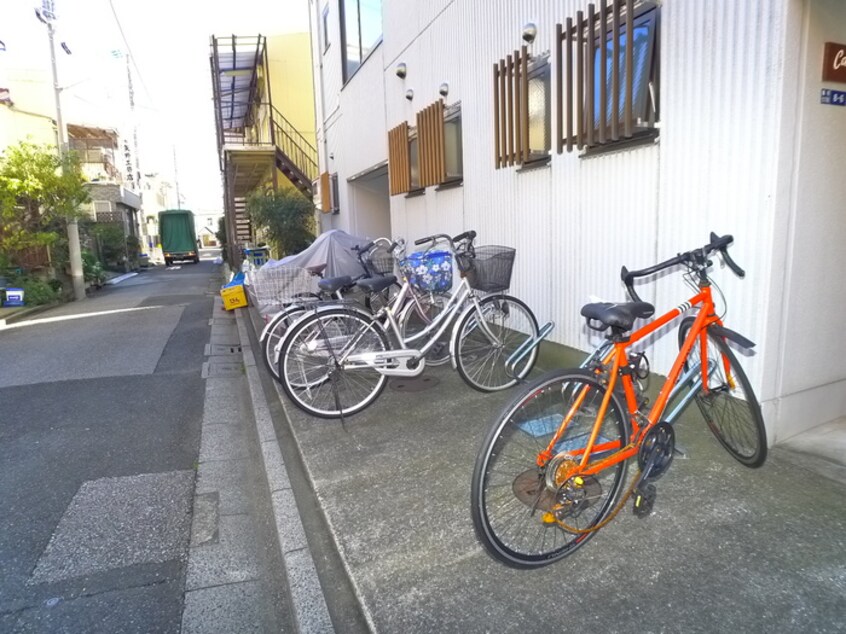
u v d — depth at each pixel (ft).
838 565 7.25
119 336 28.81
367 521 9.12
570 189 14.57
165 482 11.95
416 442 12.17
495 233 18.61
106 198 99.25
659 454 8.32
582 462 7.49
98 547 9.52
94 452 13.60
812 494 8.82
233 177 70.59
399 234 28.17
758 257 9.66
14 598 8.24
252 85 70.03
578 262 14.51
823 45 9.21
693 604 6.78
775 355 9.91
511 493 8.70
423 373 17.24
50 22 46.50
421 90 24.34
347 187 39.68
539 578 7.47
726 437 10.02
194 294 50.57
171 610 7.96
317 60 47.75
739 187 9.88
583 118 13.00
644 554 7.75
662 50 11.28
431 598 7.22
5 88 76.48
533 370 16.53
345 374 14.24
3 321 34.96
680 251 11.28
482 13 18.38
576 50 13.61
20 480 12.12
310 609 7.38
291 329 13.39
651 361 12.28
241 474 12.35
